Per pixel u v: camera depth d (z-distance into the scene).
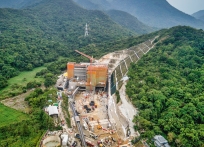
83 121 161.00
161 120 133.88
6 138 127.12
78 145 131.00
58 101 174.38
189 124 126.19
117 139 139.62
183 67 187.62
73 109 176.50
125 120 151.75
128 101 172.00
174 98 150.25
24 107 165.88
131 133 139.50
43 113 147.00
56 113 148.75
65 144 128.00
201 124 125.75
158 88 165.62
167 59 199.38
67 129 142.38
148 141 127.06
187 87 157.62
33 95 176.38
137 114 151.88
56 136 133.50
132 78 194.00
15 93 187.75
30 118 145.12
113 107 175.75
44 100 167.12
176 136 122.25
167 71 183.50
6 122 142.62
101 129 152.00
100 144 133.00
